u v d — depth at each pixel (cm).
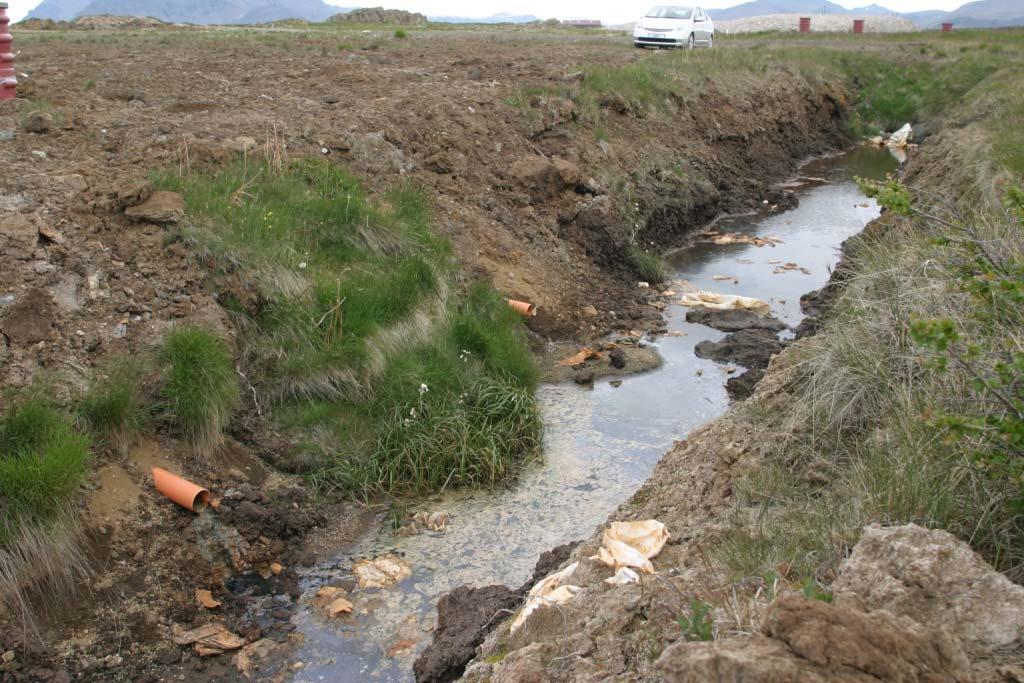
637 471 718
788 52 2603
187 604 539
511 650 429
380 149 1063
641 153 1464
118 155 891
